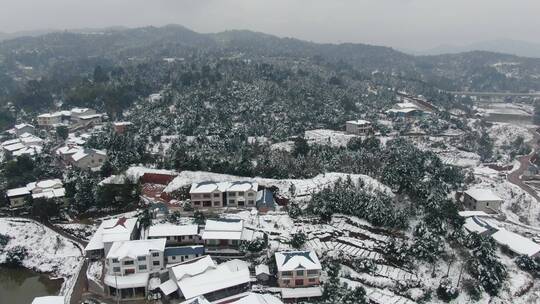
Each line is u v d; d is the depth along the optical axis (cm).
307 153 16738
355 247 11125
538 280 10806
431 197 12156
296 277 9738
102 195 12862
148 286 9650
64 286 10288
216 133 18900
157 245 10188
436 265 10562
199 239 11019
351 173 14925
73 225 12462
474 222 12688
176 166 14750
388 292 9812
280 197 13188
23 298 10200
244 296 9175
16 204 13562
